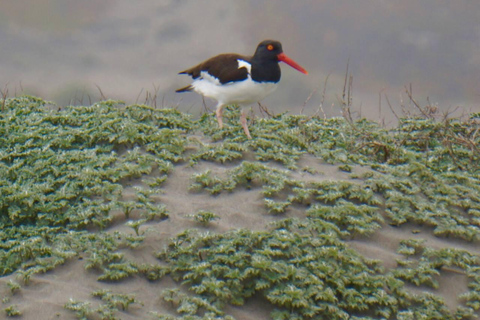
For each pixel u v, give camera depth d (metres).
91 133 14.90
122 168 13.78
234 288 11.09
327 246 12.01
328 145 16.33
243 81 15.45
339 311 10.97
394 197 13.68
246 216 12.84
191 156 14.52
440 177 14.95
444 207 13.73
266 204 13.09
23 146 14.35
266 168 13.88
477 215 13.84
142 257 11.70
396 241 12.88
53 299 10.60
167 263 11.67
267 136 15.73
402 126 17.86
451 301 11.85
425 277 11.98
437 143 17.16
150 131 15.30
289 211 13.07
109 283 11.16
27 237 12.31
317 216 12.89
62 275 11.20
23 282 10.96
